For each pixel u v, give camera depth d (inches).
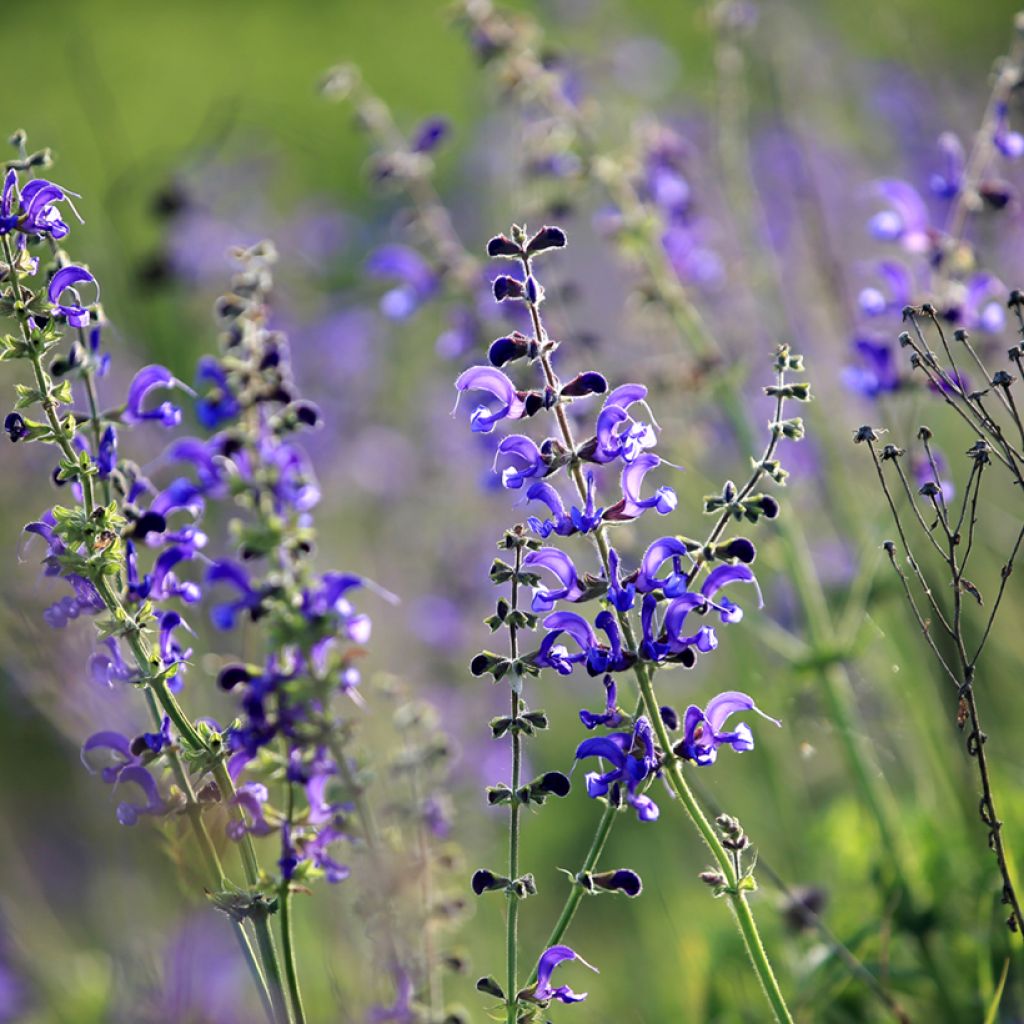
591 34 910.4
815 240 581.9
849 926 418.3
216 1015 311.4
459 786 532.1
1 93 1406.3
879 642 501.4
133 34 1519.4
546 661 261.0
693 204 557.0
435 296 522.9
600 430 256.2
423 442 681.0
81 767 491.5
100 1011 419.5
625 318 639.1
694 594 253.4
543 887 497.7
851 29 983.0
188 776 288.2
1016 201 476.4
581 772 570.9
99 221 702.5
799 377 573.3
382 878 280.4
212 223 710.5
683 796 262.7
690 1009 405.4
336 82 541.0
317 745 265.3
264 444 290.5
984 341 495.8
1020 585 495.8
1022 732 473.1
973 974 392.5
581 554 511.2
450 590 597.0
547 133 518.0
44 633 374.9
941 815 457.1
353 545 639.1
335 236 909.2
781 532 459.8
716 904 459.5
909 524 453.4
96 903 464.8
